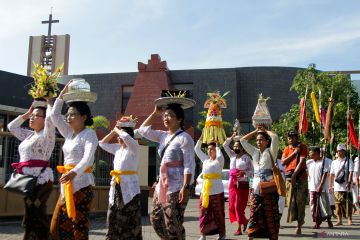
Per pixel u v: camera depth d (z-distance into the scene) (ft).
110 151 19.74
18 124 18.38
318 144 54.90
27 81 57.11
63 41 93.61
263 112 22.82
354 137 43.14
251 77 98.22
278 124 73.46
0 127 53.42
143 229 31.22
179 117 17.21
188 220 38.58
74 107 16.42
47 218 16.85
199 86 98.37
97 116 95.91
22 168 16.84
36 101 17.85
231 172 29.99
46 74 18.11
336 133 61.05
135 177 18.07
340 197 35.09
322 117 39.40
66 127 16.79
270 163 21.75
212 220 25.31
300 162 28.55
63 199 15.67
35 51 93.97
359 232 29.81
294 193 28.63
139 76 95.71
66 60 92.94
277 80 97.50
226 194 64.95
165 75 95.09
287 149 30.19
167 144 16.90
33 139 17.06
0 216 31.42
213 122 26.12
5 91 53.98
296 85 65.36
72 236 15.56
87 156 15.42
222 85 97.45
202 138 26.84
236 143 30.07
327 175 32.50
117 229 17.65
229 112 96.48
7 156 32.53
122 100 103.14
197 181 66.54
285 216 42.27
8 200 32.12
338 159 35.99
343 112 62.34
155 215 16.74
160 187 16.69
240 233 28.86
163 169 16.67
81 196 15.70
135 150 18.08
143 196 40.65
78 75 104.99
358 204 42.42
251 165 29.76
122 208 17.60
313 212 32.65
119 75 103.76
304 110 39.24
